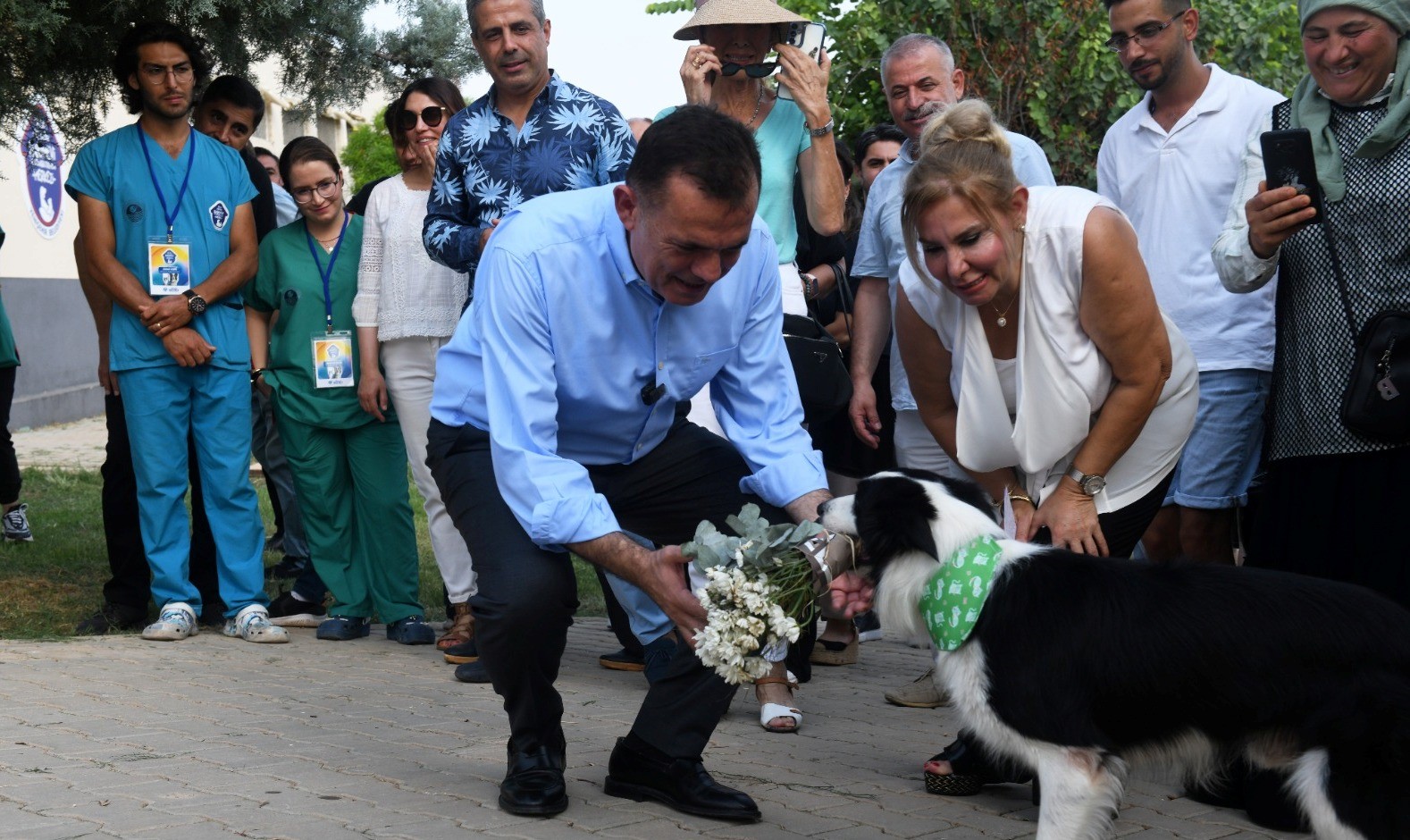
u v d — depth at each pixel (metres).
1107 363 3.62
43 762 3.92
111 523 6.22
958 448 3.83
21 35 6.10
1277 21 12.12
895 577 3.17
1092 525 3.68
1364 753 2.89
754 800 3.78
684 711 3.61
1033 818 3.73
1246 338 4.68
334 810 3.54
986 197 3.37
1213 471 4.73
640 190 3.03
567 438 3.64
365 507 6.11
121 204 5.80
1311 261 3.83
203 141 6.00
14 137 7.07
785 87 5.36
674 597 3.18
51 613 6.38
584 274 3.35
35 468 11.25
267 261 6.21
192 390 5.95
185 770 3.88
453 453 3.62
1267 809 3.64
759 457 3.65
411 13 7.98
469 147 5.25
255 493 6.17
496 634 3.39
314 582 6.69
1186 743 3.09
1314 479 3.89
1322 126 3.82
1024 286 3.52
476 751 4.22
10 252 14.70
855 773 4.14
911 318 3.89
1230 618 3.01
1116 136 5.09
